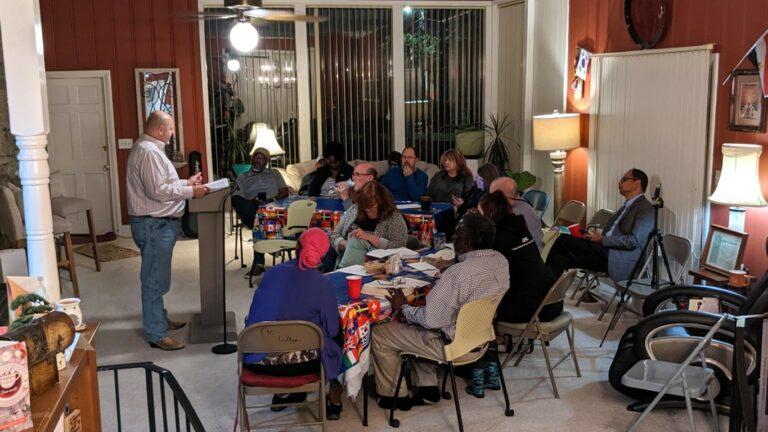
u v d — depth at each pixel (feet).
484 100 30.12
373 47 29.76
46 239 11.03
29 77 10.62
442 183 21.38
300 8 28.76
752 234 15.71
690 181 17.57
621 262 17.01
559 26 24.70
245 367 10.73
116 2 27.58
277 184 24.25
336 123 30.01
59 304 7.64
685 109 17.69
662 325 11.72
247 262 23.52
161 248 15.39
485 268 11.42
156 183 14.92
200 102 28.48
